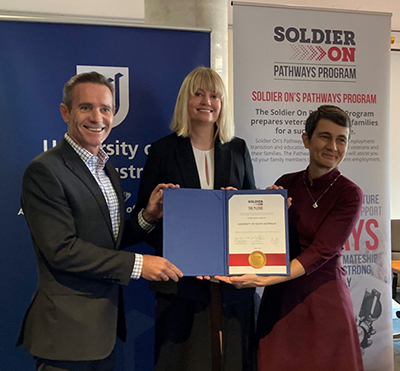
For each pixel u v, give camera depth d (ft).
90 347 4.80
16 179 6.98
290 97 7.80
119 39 7.20
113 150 7.30
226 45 9.46
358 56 7.98
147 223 5.92
